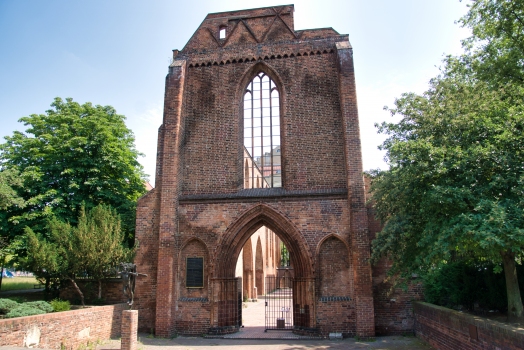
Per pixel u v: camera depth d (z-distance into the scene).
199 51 22.62
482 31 20.19
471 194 11.64
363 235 18.33
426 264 13.48
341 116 20.50
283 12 22.53
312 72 21.41
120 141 27.75
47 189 23.47
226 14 23.09
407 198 14.13
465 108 13.64
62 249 19.00
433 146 13.12
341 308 18.31
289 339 17.97
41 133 25.58
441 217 12.76
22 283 42.44
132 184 28.31
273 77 22.09
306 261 18.92
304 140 20.61
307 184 20.08
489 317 13.93
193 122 21.75
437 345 15.02
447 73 20.83
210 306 19.30
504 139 11.56
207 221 20.16
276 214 19.67
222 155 21.14
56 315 14.74
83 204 20.97
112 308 18.42
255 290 39.62
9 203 20.58
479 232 10.20
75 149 24.14
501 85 16.61
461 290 15.21
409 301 18.45
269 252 53.38
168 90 21.56
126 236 25.45
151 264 20.23
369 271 17.95
